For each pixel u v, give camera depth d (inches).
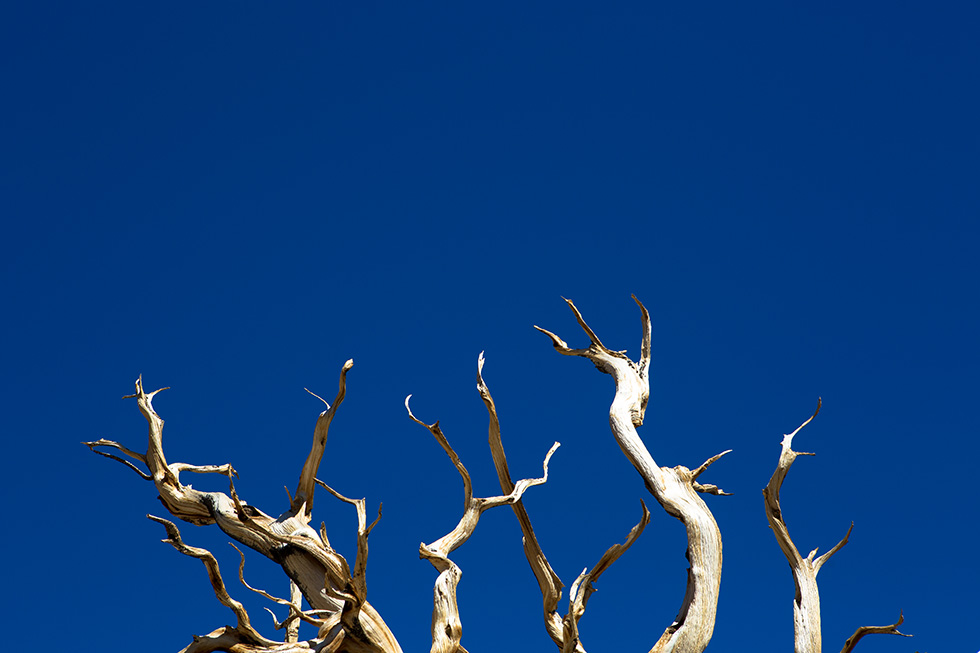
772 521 601.6
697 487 626.5
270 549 596.4
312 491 615.5
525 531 599.5
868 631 566.6
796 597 585.6
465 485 602.9
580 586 569.6
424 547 569.6
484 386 629.0
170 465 626.2
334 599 543.2
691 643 568.1
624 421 642.8
